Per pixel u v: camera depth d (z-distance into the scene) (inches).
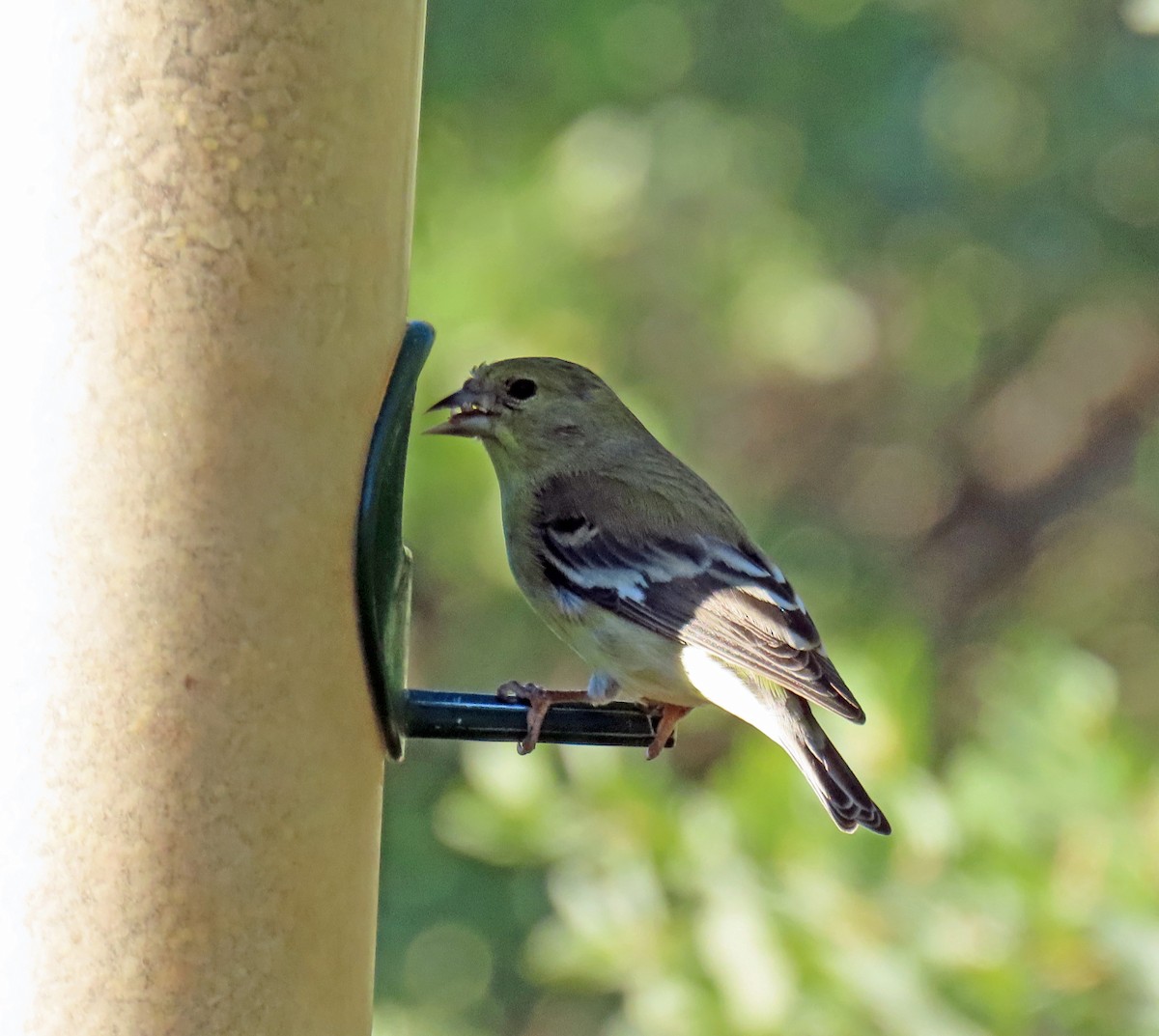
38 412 276.4
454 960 687.7
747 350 806.5
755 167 781.9
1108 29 781.9
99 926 274.4
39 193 277.4
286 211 282.5
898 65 769.6
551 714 362.9
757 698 378.6
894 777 453.4
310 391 285.7
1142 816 445.4
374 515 292.0
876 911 435.2
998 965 421.1
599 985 466.3
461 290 712.4
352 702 293.1
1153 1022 422.9
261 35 279.6
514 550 413.4
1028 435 886.4
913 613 816.3
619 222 781.3
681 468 418.9
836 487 872.9
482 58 747.4
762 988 427.5
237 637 279.3
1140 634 855.7
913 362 844.0
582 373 425.4
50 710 275.3
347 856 292.4
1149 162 775.7
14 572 276.4
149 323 275.9
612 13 755.4
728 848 452.1
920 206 778.2
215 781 277.7
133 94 275.7
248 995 279.4
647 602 387.5
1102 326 870.4
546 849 464.8
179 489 276.4
